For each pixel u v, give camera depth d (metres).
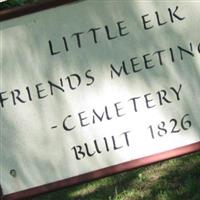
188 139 4.28
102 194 6.24
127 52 4.21
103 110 4.22
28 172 4.23
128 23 4.20
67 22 4.17
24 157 4.22
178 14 4.23
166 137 4.27
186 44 4.25
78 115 4.22
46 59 4.18
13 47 4.16
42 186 4.23
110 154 4.25
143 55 4.22
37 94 4.19
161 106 4.25
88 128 4.23
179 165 6.49
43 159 4.23
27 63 4.17
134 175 6.48
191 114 4.28
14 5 4.82
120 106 4.23
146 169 6.55
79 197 6.30
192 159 6.55
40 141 4.21
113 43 4.20
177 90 4.26
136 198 5.99
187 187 5.93
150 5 4.21
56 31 4.17
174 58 4.24
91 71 4.20
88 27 4.18
